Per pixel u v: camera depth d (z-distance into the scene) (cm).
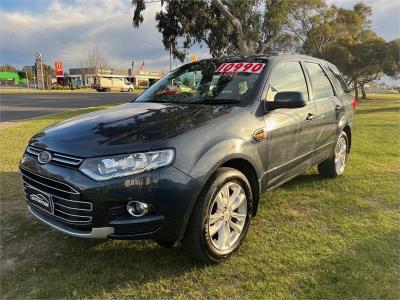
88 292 289
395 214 441
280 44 4684
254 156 349
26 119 1425
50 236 378
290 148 414
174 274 312
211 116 336
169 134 297
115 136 298
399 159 738
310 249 353
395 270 318
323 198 491
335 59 4512
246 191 345
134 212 282
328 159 553
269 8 2038
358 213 443
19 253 346
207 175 299
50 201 301
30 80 8169
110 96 3925
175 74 470
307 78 485
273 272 315
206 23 2152
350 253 345
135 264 326
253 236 380
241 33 1733
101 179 277
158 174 281
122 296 285
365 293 287
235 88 395
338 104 546
